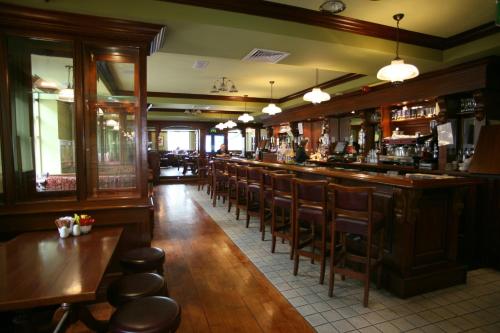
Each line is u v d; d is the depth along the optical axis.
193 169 13.15
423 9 3.29
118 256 2.77
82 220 2.33
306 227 4.34
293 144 9.49
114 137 2.94
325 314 2.51
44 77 2.80
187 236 4.56
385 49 3.84
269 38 3.39
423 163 4.86
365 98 6.17
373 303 2.69
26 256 1.85
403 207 2.80
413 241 2.83
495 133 3.77
